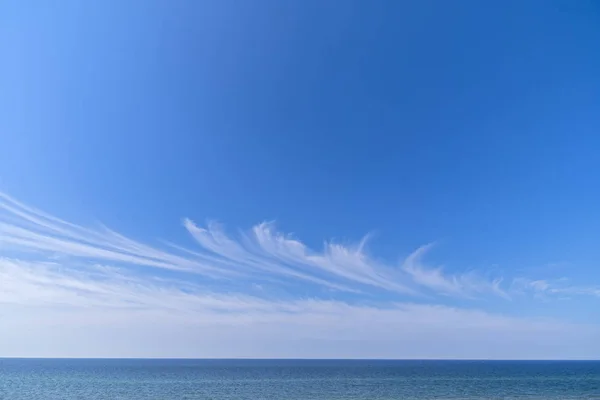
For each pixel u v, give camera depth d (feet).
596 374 465.88
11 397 223.10
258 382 319.47
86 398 216.54
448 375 429.79
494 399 205.36
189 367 645.92
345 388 266.77
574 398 210.79
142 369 558.97
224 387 274.98
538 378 380.78
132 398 214.28
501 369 623.36
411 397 212.64
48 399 213.66
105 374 429.38
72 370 518.37
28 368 577.43
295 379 356.79
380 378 373.61
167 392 242.37
